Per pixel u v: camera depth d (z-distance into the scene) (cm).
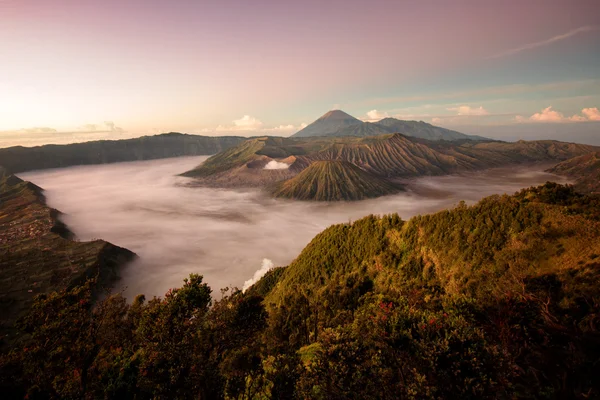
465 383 1202
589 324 1589
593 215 3266
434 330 1425
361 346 1443
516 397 1322
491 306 1984
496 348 1416
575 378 1354
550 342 1616
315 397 1316
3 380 1806
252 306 2027
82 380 1931
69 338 1920
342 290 4359
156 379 1574
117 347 2461
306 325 3350
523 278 2673
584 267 2562
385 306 1791
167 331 1636
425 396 1161
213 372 1702
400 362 1315
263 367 1856
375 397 1240
